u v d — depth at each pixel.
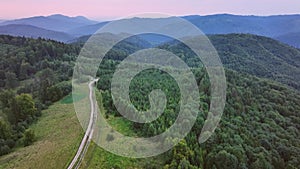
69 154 77.19
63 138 89.38
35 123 113.88
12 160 85.56
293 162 87.06
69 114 110.81
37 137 99.62
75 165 71.88
